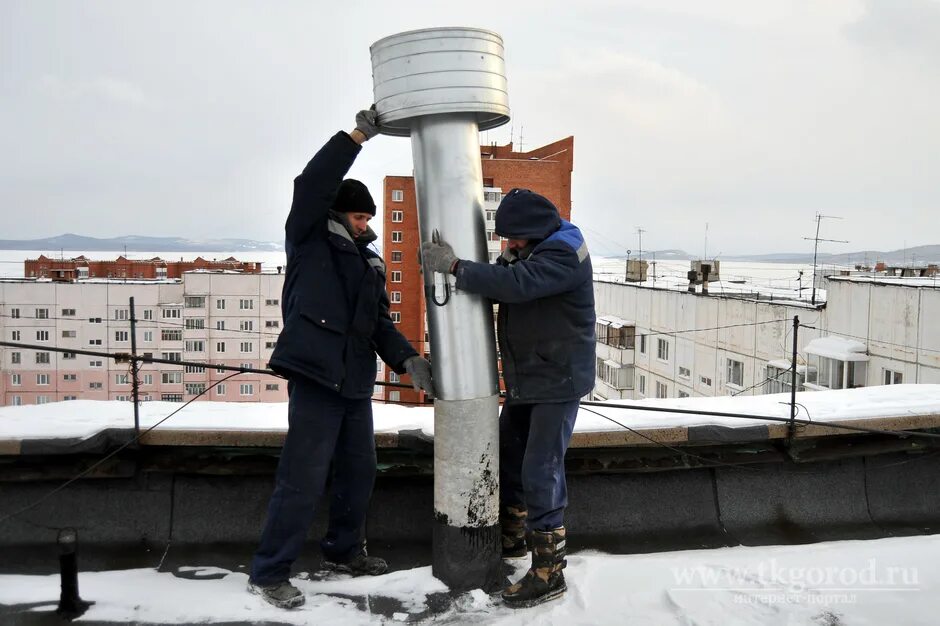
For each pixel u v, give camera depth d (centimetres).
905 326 1727
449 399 319
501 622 297
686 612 303
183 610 303
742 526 416
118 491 377
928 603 312
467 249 316
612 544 398
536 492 312
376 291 327
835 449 420
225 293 5053
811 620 297
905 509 436
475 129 323
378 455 386
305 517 314
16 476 363
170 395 5056
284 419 392
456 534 321
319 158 307
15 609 304
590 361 321
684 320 2611
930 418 417
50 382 4950
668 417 412
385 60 311
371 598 318
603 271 3862
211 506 383
